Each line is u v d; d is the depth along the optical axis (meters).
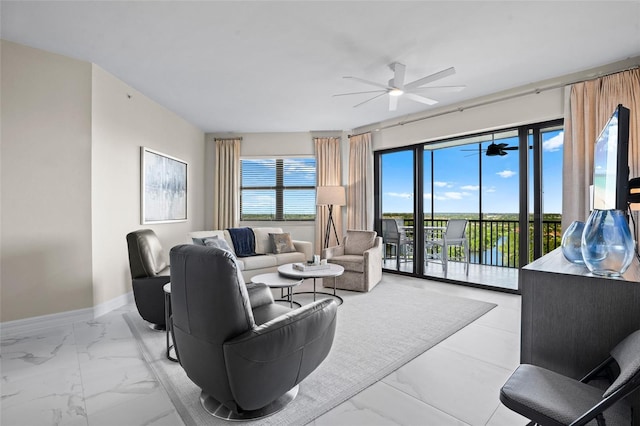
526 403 1.02
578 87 3.30
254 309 2.13
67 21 2.47
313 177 6.08
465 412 1.66
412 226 5.10
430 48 2.88
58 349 2.43
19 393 1.83
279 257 4.66
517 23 2.49
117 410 1.68
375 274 4.39
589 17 2.42
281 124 5.43
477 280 4.48
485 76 3.49
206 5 2.27
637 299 1.08
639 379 0.79
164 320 2.84
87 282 3.12
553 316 1.24
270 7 2.29
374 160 5.60
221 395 1.54
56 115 2.97
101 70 3.29
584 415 0.88
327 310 1.77
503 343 2.52
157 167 4.34
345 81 3.61
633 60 3.09
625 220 1.21
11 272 2.77
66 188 3.02
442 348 2.42
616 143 1.34
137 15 2.39
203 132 5.88
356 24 2.50
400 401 1.76
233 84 3.71
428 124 4.68
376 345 2.46
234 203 5.89
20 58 2.81
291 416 1.62
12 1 2.21
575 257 1.41
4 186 2.75
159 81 3.62
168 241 4.67
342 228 5.86
